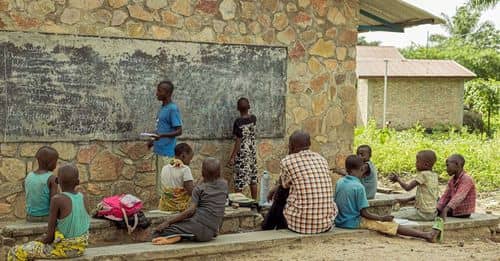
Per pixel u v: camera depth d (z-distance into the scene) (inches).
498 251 291.7
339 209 308.0
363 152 353.7
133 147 332.8
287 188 297.3
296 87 385.4
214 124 358.6
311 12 387.2
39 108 306.2
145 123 335.6
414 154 642.2
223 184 274.2
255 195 361.7
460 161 334.3
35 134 305.7
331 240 292.2
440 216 334.6
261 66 371.9
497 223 339.3
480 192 534.3
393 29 462.0
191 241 267.6
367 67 1161.4
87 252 243.8
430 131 1160.8
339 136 402.6
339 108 401.7
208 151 358.3
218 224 271.6
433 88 1165.7
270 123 377.7
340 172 380.5
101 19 319.9
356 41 405.4
